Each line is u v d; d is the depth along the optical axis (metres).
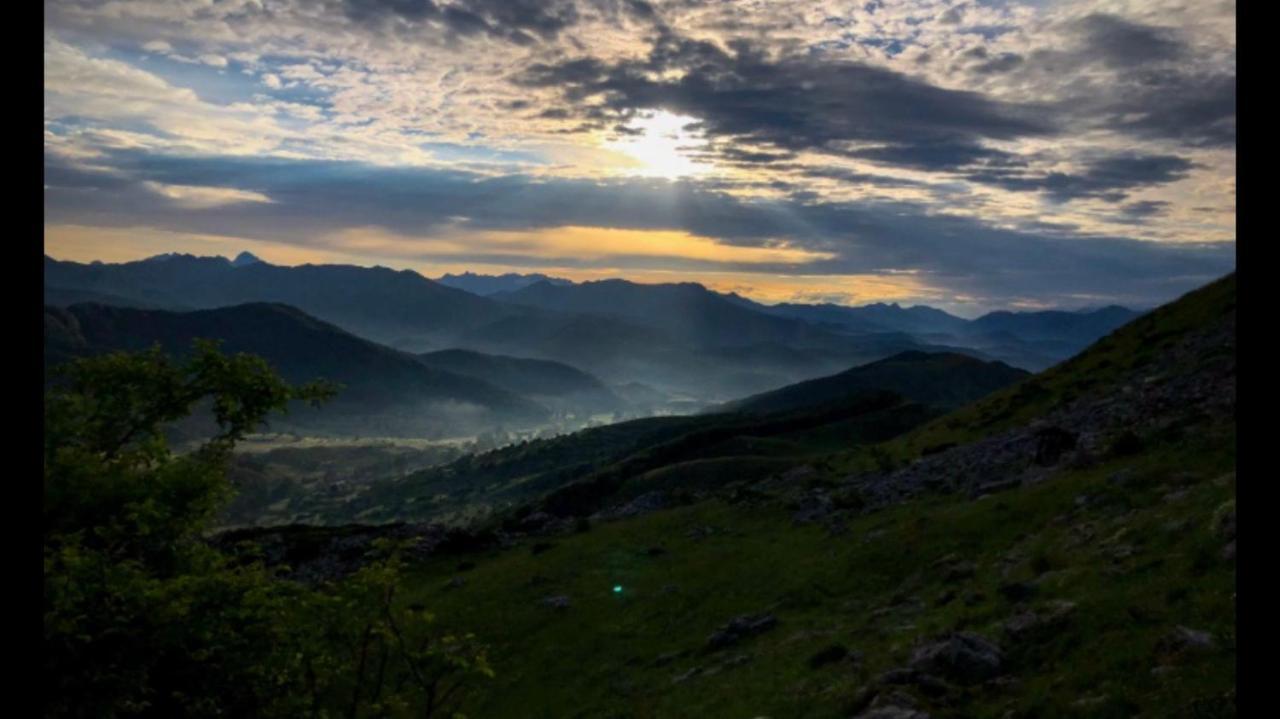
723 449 182.50
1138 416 53.03
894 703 23.67
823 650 33.62
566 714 39.44
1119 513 35.41
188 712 17.28
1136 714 17.77
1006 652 24.92
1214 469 36.34
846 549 50.50
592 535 73.00
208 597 17.42
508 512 192.62
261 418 23.25
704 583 53.41
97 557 16.00
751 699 31.72
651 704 36.31
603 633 49.31
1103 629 23.02
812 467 88.06
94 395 21.03
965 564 38.84
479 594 60.59
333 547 81.69
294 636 18.06
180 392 22.17
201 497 20.16
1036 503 43.16
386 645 18.20
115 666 15.99
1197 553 24.67
